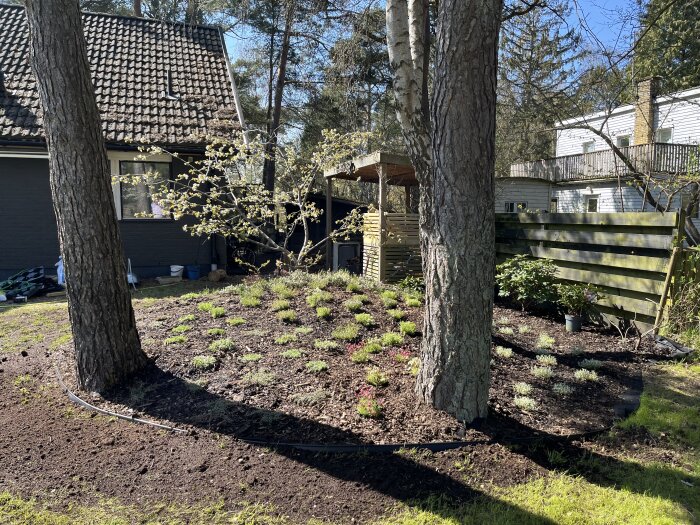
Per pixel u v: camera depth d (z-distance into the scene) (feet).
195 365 14.61
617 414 12.76
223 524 8.47
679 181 32.27
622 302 20.70
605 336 20.07
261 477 9.78
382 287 23.71
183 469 10.09
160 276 35.19
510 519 8.57
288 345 16.10
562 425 12.01
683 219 18.58
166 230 35.63
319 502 9.05
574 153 75.20
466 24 10.08
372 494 9.27
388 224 29.86
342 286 22.88
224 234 27.76
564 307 22.35
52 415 12.61
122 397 13.35
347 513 8.76
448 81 10.48
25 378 15.31
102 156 13.50
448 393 11.60
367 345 16.20
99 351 13.61
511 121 49.37
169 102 36.73
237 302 20.52
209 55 42.93
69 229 13.20
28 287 29.94
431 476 9.79
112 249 13.76
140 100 36.24
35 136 31.17
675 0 23.66
